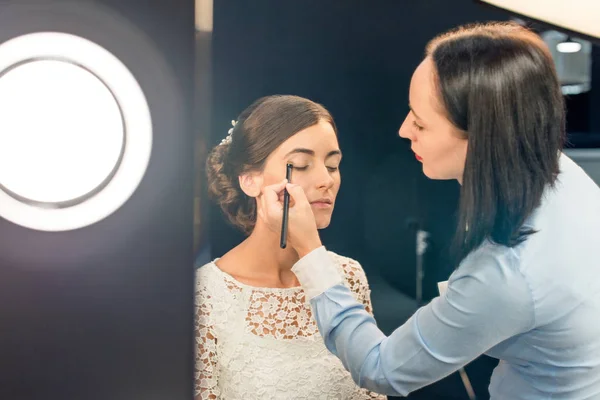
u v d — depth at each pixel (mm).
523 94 703
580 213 768
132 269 462
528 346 780
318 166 1123
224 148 1084
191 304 468
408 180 1171
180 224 461
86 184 451
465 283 737
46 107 442
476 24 1149
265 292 1100
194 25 445
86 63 441
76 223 452
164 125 450
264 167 1095
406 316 1191
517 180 711
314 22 1126
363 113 1147
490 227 725
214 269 1086
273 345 1100
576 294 724
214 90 1094
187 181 458
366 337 820
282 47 1120
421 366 771
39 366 464
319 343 1119
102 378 468
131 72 443
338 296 848
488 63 709
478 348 758
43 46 437
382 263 1180
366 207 1166
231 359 1087
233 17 1102
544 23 675
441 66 747
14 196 446
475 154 720
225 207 1086
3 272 453
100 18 438
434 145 796
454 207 1176
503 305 719
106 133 448
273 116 1101
